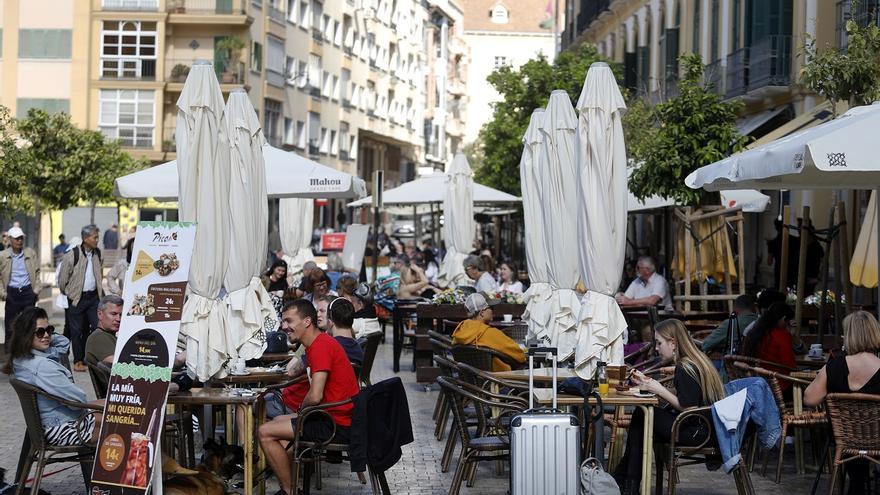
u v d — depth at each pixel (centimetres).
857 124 864
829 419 912
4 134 2323
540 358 1309
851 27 1522
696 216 1733
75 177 3891
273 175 1628
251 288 1211
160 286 837
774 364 1117
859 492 938
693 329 1661
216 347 1034
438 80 10600
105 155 4009
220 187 1077
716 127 1792
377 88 8400
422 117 9944
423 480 1095
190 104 1073
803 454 1116
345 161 7569
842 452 905
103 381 997
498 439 976
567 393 971
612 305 1088
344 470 1153
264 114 5997
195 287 1044
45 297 3228
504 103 4219
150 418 820
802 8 2527
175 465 907
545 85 4144
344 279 1638
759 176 958
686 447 918
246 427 915
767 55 2619
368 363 1244
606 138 1098
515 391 1180
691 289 1897
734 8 2966
